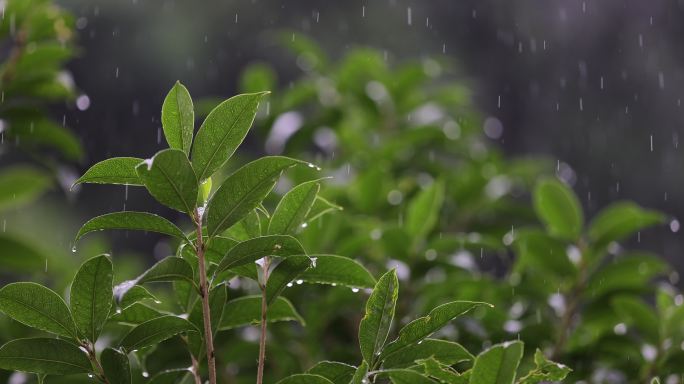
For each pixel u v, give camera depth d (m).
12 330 3.84
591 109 15.36
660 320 3.51
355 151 5.50
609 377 3.51
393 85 5.64
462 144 5.62
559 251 3.83
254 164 1.97
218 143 2.00
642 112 15.33
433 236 4.70
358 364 3.66
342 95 5.63
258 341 3.62
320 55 5.83
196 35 14.77
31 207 12.27
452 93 5.84
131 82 14.41
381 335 2.09
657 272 3.84
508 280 4.04
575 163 15.20
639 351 3.54
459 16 15.36
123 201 13.06
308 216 2.44
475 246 4.12
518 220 5.15
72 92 4.42
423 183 5.12
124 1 14.45
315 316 3.69
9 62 4.28
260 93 1.96
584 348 3.60
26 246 4.39
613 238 3.88
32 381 3.28
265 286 2.20
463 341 3.51
